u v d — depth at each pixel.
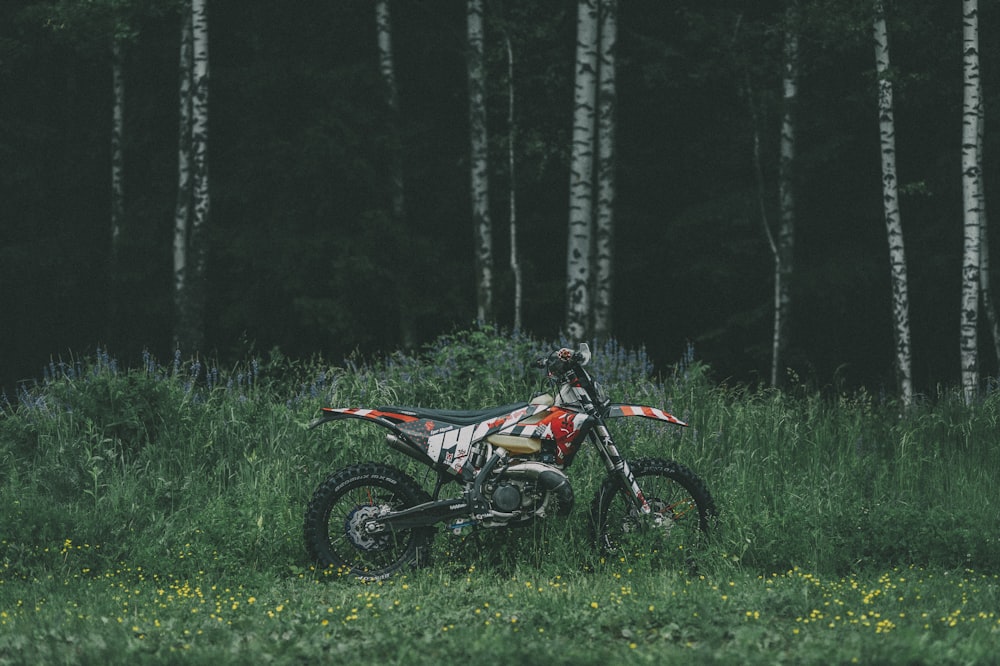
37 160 26.52
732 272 23.64
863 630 6.01
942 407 12.59
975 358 16.94
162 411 10.38
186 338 21.78
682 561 7.96
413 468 9.37
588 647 5.80
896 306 18.03
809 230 24.39
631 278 26.00
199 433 10.22
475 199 22.20
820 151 22.89
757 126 23.20
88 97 28.00
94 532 8.35
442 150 26.06
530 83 25.39
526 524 7.91
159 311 25.00
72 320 27.45
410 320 22.91
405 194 25.44
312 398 10.87
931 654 5.46
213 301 24.38
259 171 23.86
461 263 24.34
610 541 8.21
